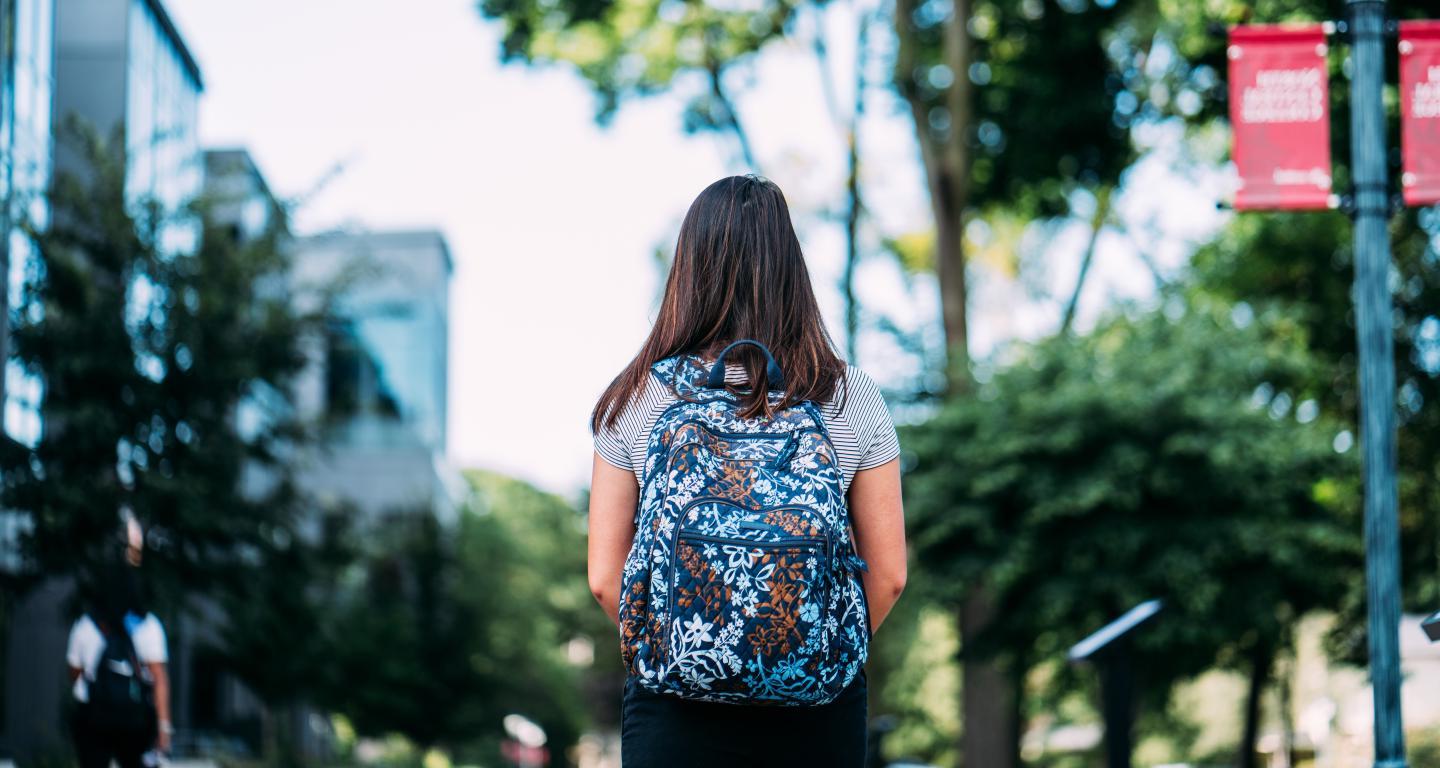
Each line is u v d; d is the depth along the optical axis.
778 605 2.47
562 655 46.69
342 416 17.08
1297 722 17.22
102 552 13.79
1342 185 16.66
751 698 2.51
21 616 19.95
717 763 2.61
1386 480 6.38
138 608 7.04
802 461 2.62
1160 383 16.19
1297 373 17.88
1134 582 16.28
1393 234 19.11
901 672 35.97
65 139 15.28
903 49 22.02
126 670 6.91
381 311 46.00
